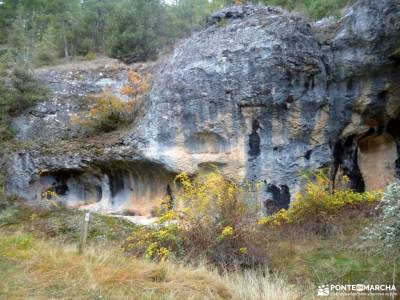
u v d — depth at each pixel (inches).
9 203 559.2
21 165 590.2
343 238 365.7
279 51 439.8
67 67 837.2
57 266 247.9
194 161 475.5
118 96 712.4
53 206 560.1
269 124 452.8
